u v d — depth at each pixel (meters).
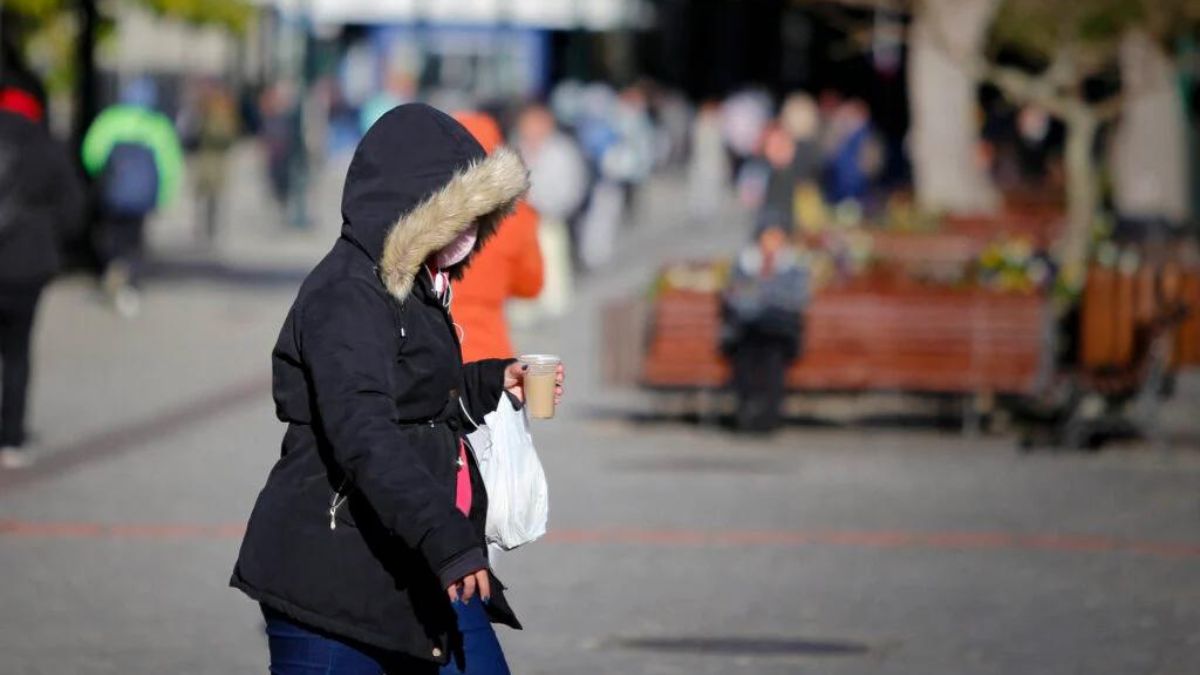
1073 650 18.94
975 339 33.16
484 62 130.00
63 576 21.67
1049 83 49.00
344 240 11.08
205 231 77.81
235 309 50.53
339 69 126.38
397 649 10.99
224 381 37.81
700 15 158.38
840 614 20.38
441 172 11.00
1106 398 32.91
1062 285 36.28
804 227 53.38
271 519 11.02
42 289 27.83
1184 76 61.88
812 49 142.00
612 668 18.12
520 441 11.96
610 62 144.25
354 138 109.38
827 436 33.56
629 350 33.97
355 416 10.57
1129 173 62.34
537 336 47.00
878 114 131.00
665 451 31.58
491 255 17.31
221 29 61.03
